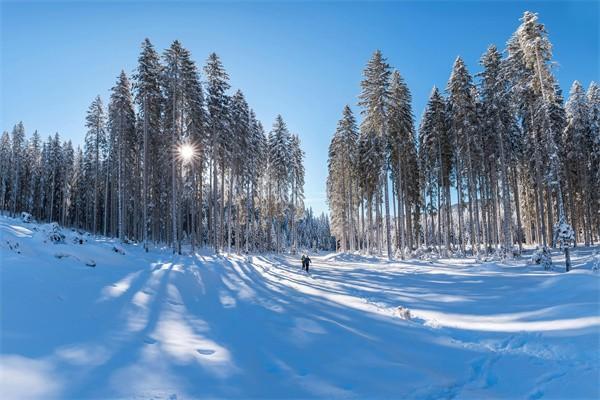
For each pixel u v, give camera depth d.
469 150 33.47
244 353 7.46
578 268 19.80
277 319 10.61
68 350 6.21
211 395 5.38
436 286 17.81
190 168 33.59
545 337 8.73
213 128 32.91
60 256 13.24
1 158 60.84
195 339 8.12
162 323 9.09
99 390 5.09
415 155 40.22
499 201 39.50
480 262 26.81
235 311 11.70
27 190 62.06
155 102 30.47
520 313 11.38
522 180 41.62
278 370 6.67
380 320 11.01
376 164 39.69
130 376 5.66
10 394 4.57
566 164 35.16
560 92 33.97
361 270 26.27
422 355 8.01
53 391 4.87
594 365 6.77
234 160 38.59
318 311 11.91
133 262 18.36
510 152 32.28
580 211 39.78
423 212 46.38
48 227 15.95
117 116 35.53
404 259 32.16
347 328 9.80
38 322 7.09
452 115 35.53
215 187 33.41
